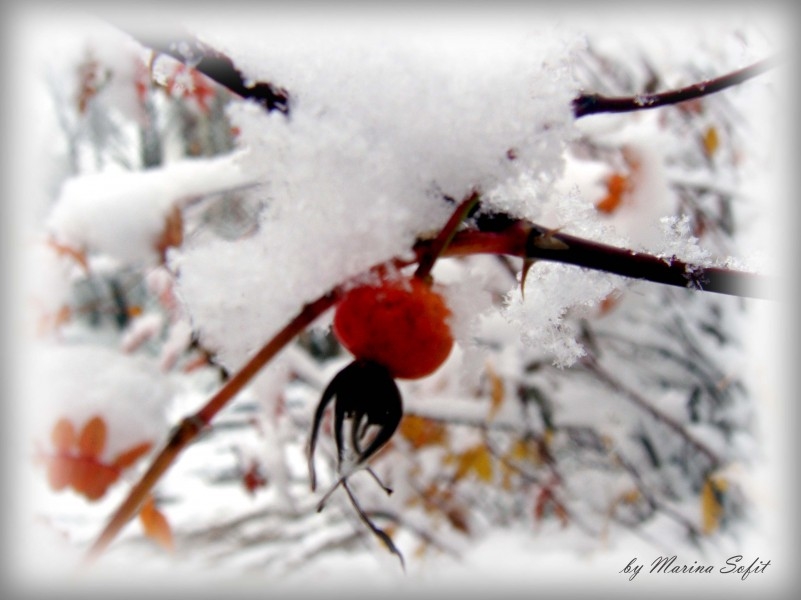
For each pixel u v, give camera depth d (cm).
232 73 9
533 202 9
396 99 9
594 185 20
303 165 9
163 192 21
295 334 8
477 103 9
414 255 9
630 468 35
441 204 9
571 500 38
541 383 35
